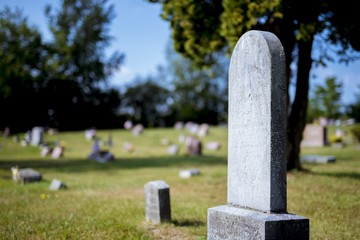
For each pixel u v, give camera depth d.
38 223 7.80
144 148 31.31
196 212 9.03
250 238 5.01
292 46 13.28
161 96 83.38
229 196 5.92
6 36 42.38
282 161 5.19
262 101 5.29
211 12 13.29
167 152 28.36
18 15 44.09
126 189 13.03
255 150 5.38
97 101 61.12
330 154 21.84
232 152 5.88
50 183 14.14
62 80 52.19
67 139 36.28
